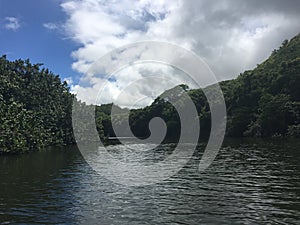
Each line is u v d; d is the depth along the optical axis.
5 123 61.47
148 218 17.73
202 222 16.92
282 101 88.12
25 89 89.38
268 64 139.50
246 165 36.81
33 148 72.12
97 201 21.59
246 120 98.62
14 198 22.66
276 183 25.98
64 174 33.69
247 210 18.84
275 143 65.94
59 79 106.38
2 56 92.56
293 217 17.39
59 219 17.73
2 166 41.44
